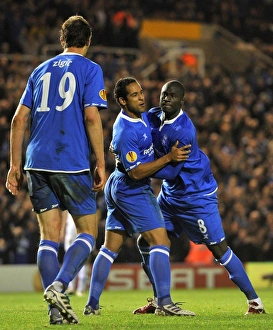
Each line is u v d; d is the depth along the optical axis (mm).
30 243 52625
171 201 22344
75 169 18344
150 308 22719
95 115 18359
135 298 36938
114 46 79625
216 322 18859
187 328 17312
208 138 70625
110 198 21859
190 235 22734
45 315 22266
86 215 18594
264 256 58562
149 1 97750
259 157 71250
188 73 78125
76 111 18547
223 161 67812
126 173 21250
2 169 58500
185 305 28406
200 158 22234
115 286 49094
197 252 54781
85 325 17594
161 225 21141
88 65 18781
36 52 74875
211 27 98188
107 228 22125
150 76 79000
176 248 55625
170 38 97000
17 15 75562
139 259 54281
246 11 101250
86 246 18250
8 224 53156
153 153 21719
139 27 89688
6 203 53969
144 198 21141
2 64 68750
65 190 18422
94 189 18484
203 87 76812
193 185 22016
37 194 18609
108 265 21875
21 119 18875
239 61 94438
